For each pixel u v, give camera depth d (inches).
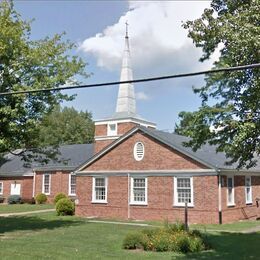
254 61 446.3
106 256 547.2
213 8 527.5
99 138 1728.6
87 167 1262.3
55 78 856.9
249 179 1226.0
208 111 507.5
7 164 2037.4
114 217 1178.0
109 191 1203.9
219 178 1024.2
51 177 1817.2
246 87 476.7
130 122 1675.7
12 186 1950.1
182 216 1056.8
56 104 896.9
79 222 1048.2
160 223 1026.7
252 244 674.8
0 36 814.5
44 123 900.6
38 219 1125.1
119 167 1196.5
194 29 518.9
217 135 514.9
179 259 532.7
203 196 1033.5
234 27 462.3
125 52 1846.7
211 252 590.9
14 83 837.2
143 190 1143.6
